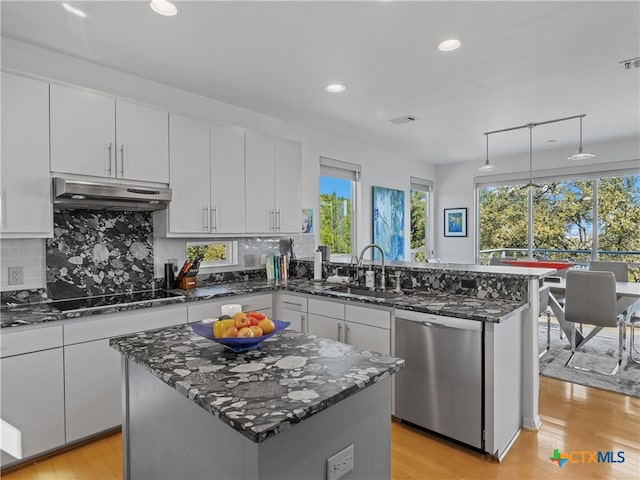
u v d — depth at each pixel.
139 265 2.99
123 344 1.58
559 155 5.49
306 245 4.27
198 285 3.33
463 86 3.09
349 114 3.82
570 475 1.99
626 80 2.97
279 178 3.63
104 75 2.73
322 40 2.34
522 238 6.04
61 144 2.32
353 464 1.22
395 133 4.57
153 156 2.74
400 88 3.13
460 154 5.84
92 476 1.99
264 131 3.83
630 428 2.46
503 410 2.18
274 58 2.59
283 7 1.99
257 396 1.08
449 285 2.74
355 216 5.02
